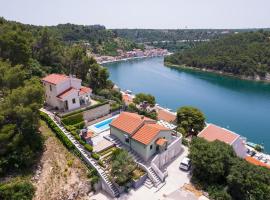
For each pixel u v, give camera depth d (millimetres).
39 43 84125
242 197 40094
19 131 37719
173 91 155000
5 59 60688
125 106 69188
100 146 46688
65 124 50281
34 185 35375
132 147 47562
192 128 70875
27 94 39906
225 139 57094
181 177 45500
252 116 110812
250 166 41188
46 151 41469
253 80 191750
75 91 56219
